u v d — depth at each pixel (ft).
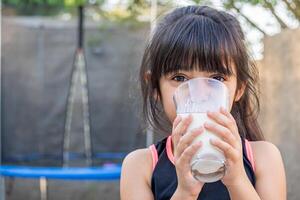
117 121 15.53
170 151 4.04
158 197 3.95
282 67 10.73
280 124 10.68
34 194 15.61
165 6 13.94
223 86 3.34
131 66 15.28
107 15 16.19
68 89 15.35
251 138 4.59
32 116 15.17
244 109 4.52
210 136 3.15
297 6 12.48
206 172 3.16
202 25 3.88
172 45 3.74
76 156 15.52
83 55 15.43
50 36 15.26
